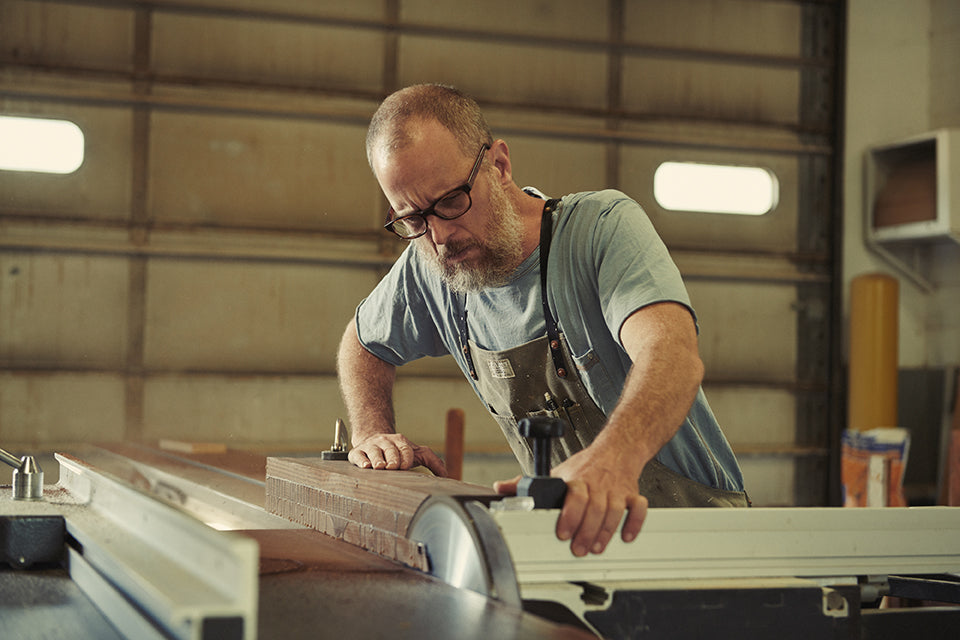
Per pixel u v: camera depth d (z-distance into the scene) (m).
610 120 5.55
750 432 5.69
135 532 0.88
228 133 5.01
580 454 0.95
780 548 0.94
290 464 1.40
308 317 5.13
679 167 5.66
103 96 4.81
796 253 5.80
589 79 5.52
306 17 5.10
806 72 5.86
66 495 1.30
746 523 0.92
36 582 1.03
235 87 5.02
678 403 1.03
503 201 1.34
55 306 4.80
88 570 0.95
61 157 4.81
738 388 5.68
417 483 1.07
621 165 5.55
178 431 4.95
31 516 1.10
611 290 1.25
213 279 5.00
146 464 2.86
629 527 0.87
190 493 2.08
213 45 5.00
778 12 5.80
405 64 5.27
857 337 5.47
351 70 5.18
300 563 1.01
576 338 1.38
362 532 1.12
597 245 1.32
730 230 5.72
